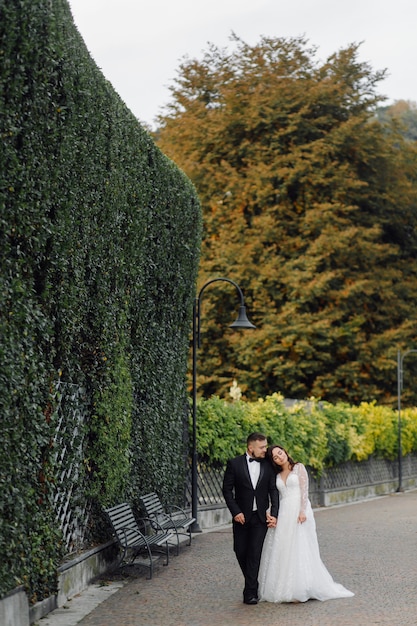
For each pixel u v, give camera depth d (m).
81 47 13.02
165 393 19.16
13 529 10.00
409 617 11.10
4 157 9.80
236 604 12.20
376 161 47.00
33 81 10.69
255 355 43.00
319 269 44.91
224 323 45.06
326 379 43.66
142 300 17.31
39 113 11.01
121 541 14.16
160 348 18.81
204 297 44.31
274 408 27.48
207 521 22.42
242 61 47.97
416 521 24.14
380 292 45.06
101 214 14.17
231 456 23.41
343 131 44.91
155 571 15.05
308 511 12.55
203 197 45.69
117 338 15.08
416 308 46.59
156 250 18.22
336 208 44.09
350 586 13.48
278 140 45.09
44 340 11.43
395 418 40.25
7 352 9.86
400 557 16.66
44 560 11.41
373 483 37.34
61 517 12.76
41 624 10.93
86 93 12.91
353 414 34.94
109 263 14.64
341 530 21.80
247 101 45.81
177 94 48.41
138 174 16.48
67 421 12.90
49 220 11.34
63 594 12.38
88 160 13.29
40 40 10.87
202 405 22.86
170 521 17.44
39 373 11.22
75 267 12.80
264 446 12.64
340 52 47.72
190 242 20.62
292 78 46.78
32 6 10.31
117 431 14.96
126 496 16.38
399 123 49.50
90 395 14.20
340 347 44.06
